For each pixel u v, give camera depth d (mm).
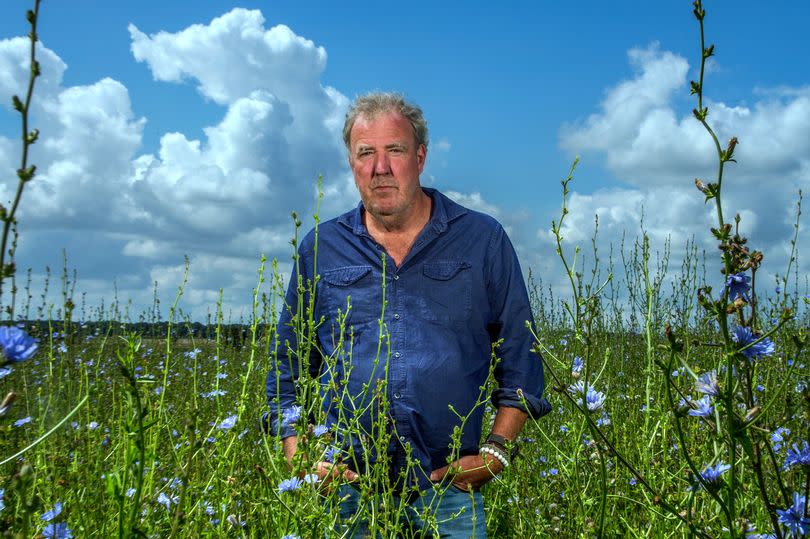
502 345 2891
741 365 1562
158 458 2504
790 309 1380
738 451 2150
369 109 2850
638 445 2951
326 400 2799
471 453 2736
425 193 3068
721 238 1459
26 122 1123
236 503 2426
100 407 3771
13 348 1333
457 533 2658
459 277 2820
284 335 3041
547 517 2775
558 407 4270
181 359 5402
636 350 5539
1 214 1106
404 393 2670
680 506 2268
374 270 2867
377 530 2574
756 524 2137
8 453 2586
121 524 1524
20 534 1298
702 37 1504
